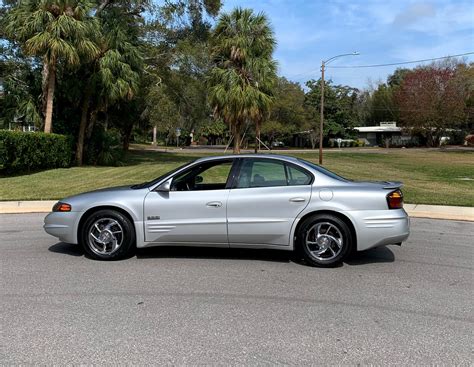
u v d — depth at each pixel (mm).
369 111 90625
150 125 42125
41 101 23391
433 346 3730
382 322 4234
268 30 24859
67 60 20391
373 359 3496
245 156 6469
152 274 5730
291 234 6109
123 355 3527
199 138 95500
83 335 3887
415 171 25141
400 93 71312
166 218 6227
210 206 6164
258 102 24547
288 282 5441
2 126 24094
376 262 6457
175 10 30938
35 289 5102
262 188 6207
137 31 26219
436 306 4680
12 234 8328
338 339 3852
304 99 74875
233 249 7082
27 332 3938
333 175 6348
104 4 24953
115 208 6324
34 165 19625
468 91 63625
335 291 5129
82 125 23750
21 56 23625
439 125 65625
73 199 6469
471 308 4633
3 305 4590
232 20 25016
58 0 19922
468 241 8094
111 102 23844
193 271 5875
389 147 73625
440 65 66875
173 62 31969
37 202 12023
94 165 24766
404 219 6066
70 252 6863
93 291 5047
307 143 76625
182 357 3504
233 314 4398
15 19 20438
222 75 24578
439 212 11055
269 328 4070
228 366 3371
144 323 4156
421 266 6266
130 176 18172
